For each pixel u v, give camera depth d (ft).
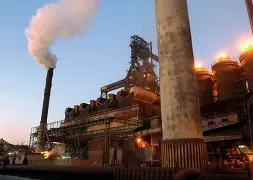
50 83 165.58
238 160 75.36
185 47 46.98
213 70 122.52
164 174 35.68
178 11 49.21
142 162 96.43
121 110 137.80
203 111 109.81
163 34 48.91
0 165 87.10
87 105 184.03
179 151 41.52
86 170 49.96
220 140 81.71
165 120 44.83
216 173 42.47
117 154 118.83
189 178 35.17
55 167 60.03
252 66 103.55
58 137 148.56
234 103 94.94
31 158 124.57
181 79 44.88
